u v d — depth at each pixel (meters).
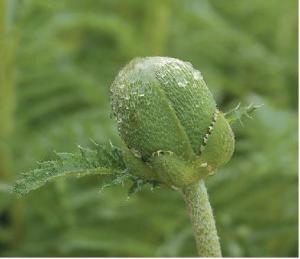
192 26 0.71
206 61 0.69
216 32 0.69
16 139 0.53
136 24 0.72
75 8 0.70
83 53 0.68
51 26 0.61
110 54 0.68
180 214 0.52
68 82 0.60
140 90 0.30
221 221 0.50
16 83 0.56
